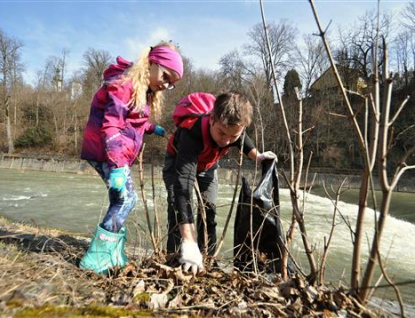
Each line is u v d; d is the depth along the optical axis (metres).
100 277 1.89
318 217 8.64
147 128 2.56
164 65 2.21
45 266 1.94
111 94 2.04
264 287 1.83
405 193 18.48
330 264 4.33
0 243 2.45
